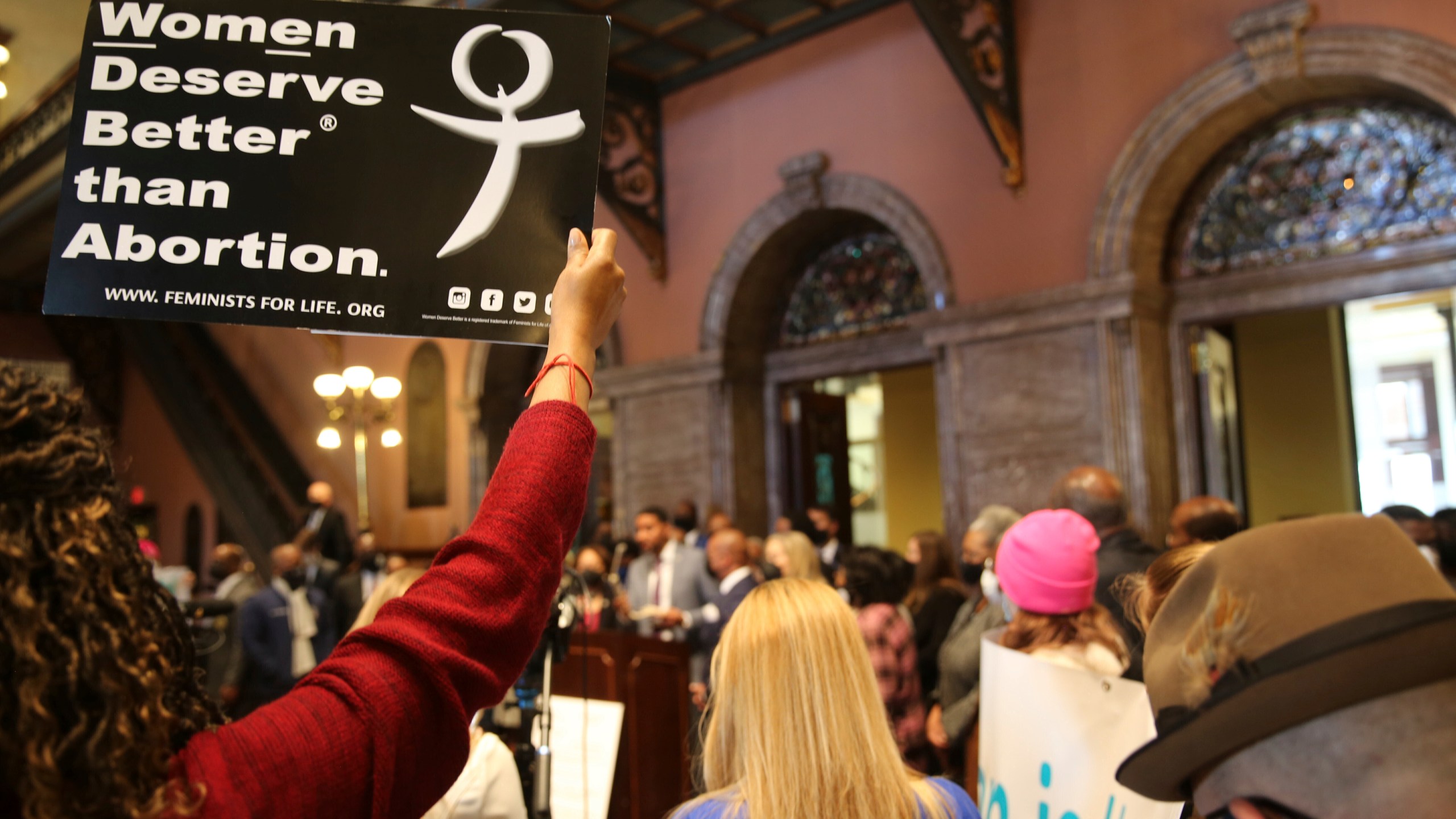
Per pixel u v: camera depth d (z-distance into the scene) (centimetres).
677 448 982
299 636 659
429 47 127
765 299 980
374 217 123
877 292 926
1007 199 799
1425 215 659
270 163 123
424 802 79
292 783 72
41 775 63
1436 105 637
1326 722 70
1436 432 1157
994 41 793
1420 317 1092
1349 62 644
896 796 156
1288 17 661
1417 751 67
